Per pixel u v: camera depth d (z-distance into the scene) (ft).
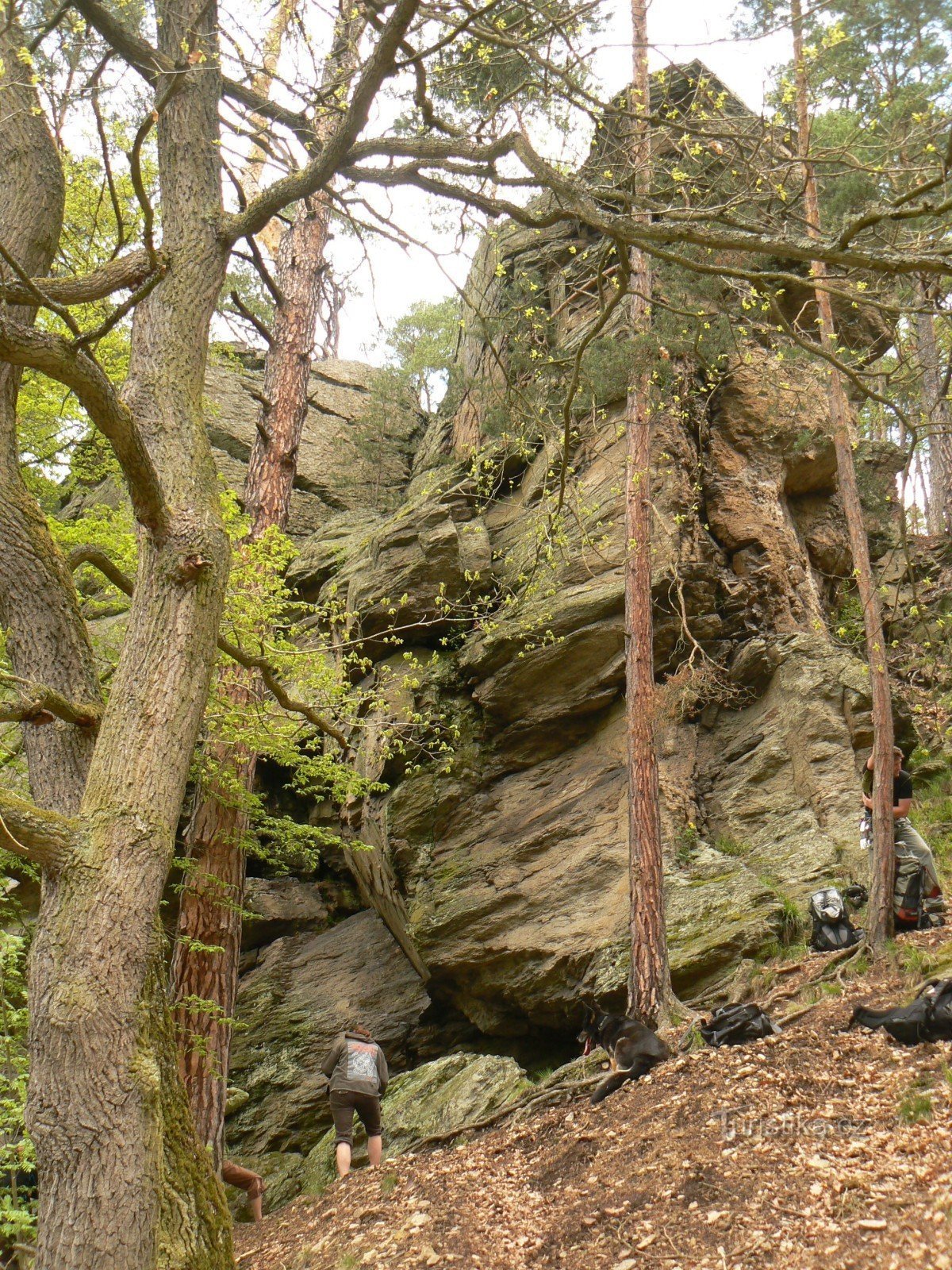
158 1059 18.69
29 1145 25.45
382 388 78.18
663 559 43.65
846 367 19.01
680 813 40.68
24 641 20.18
